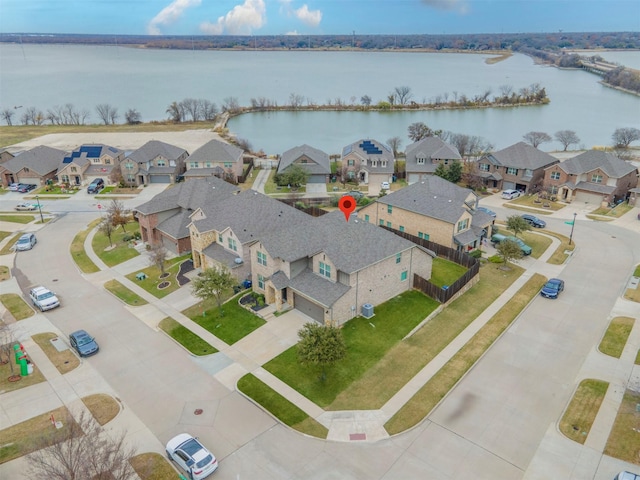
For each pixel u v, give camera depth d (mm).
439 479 26000
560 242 58906
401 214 59281
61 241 61938
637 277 49156
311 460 27375
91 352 37312
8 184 88750
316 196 81688
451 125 153625
